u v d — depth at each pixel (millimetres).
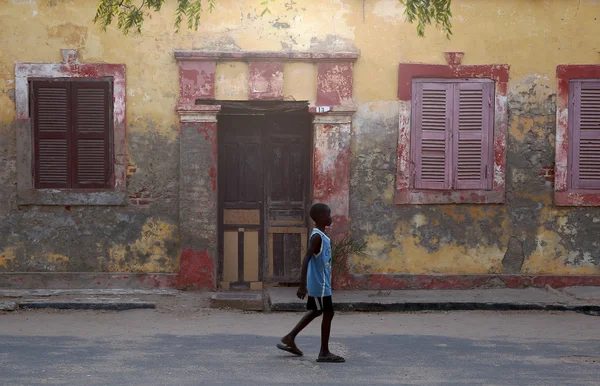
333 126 12039
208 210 11938
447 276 12039
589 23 12133
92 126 11945
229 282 12711
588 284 12078
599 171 12164
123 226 11945
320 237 7406
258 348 8094
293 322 9961
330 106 11984
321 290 7387
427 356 7703
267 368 7066
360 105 12070
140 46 11898
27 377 6617
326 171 12047
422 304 10867
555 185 12102
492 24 12094
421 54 12070
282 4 12008
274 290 11883
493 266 12133
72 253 11891
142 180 11961
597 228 12148
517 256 12141
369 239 12094
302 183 12797
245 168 12766
